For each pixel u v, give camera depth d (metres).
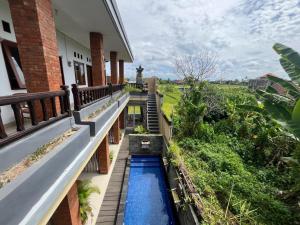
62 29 7.16
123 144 12.10
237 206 4.61
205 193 5.24
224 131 9.80
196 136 9.08
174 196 6.04
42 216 2.16
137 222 6.06
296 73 4.33
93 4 4.95
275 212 4.57
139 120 18.89
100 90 6.12
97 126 4.45
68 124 3.68
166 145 9.25
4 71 4.34
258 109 6.77
